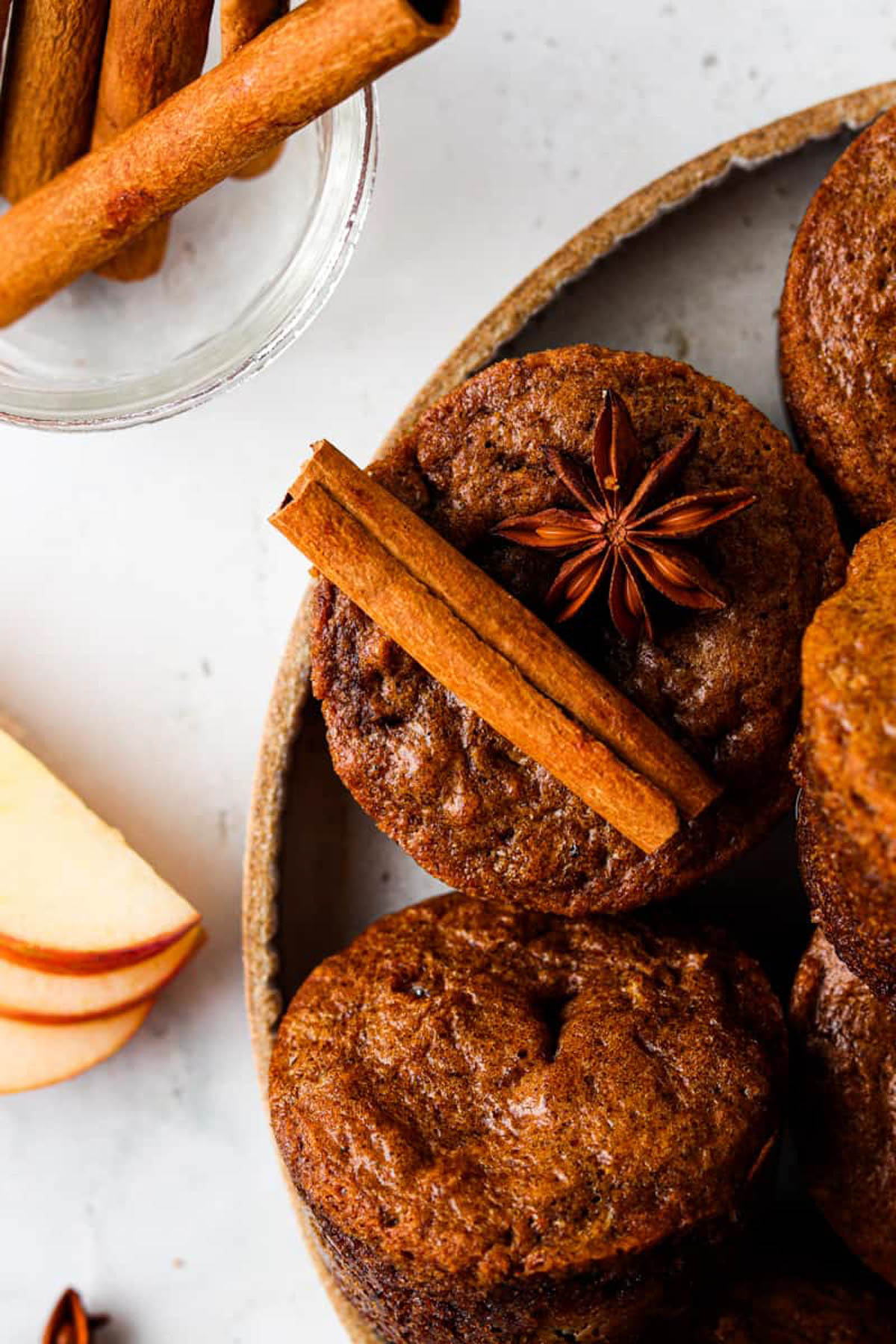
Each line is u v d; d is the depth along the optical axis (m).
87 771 0.40
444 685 0.33
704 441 0.34
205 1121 0.40
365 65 0.32
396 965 0.35
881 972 0.32
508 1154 0.33
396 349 0.40
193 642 0.40
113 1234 0.40
